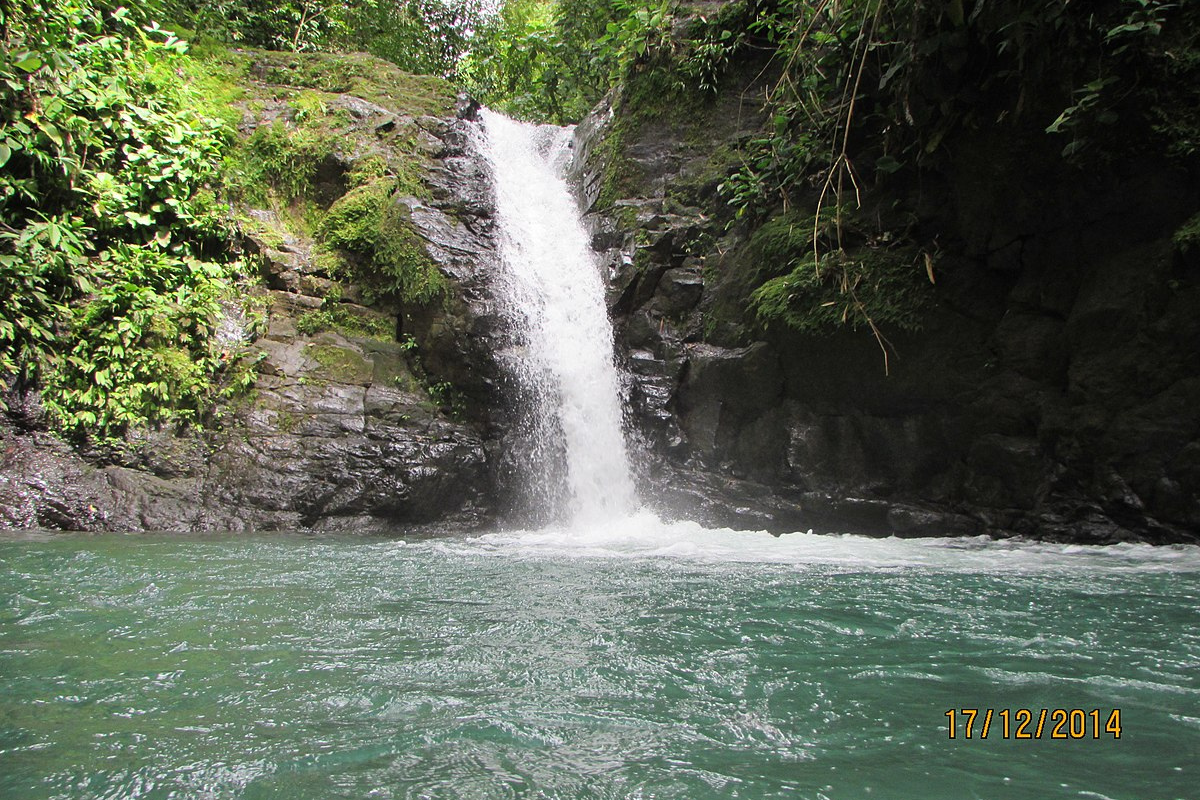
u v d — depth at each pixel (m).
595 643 3.00
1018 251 6.21
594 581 4.36
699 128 9.04
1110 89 5.57
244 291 8.38
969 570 4.80
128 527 6.69
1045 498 6.10
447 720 2.19
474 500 7.89
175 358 7.56
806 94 7.89
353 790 1.75
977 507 6.38
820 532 6.88
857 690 2.47
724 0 9.45
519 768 1.87
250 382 7.72
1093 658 2.82
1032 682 2.55
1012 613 3.55
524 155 10.81
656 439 7.72
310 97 9.91
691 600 3.81
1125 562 5.09
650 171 9.16
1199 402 5.47
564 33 13.86
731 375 7.38
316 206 9.31
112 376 7.29
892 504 6.65
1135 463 5.72
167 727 2.11
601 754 1.97
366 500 7.33
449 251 8.66
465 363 8.20
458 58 16.56
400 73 11.00
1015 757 1.96
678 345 7.95
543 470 7.92
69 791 1.73
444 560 5.16
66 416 7.06
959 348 6.43
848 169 6.90
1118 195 5.71
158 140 8.48
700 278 8.18
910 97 6.52
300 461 7.34
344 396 7.82
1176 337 5.54
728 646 2.97
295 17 13.13
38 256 7.10
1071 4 5.62
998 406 6.27
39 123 7.52
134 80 8.63
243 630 3.15
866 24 7.03
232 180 8.90
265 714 2.21
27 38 7.68
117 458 7.09
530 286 8.74
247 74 10.33
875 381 6.69
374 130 9.70
